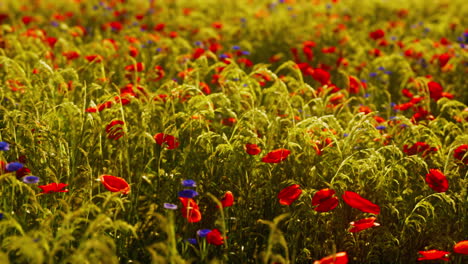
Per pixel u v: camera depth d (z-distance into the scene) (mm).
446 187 2232
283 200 2145
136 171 2760
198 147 2584
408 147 2855
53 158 2438
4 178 2053
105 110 2588
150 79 3961
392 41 5812
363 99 3906
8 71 3350
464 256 2326
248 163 2512
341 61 4789
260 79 3736
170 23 6855
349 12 8125
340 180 2465
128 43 4961
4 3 7621
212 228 2426
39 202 2281
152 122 2910
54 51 4613
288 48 5797
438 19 7688
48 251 1707
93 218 2361
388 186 2395
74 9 7602
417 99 3541
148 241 2295
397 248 2281
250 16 7344
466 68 4914
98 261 1849
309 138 2516
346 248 2375
